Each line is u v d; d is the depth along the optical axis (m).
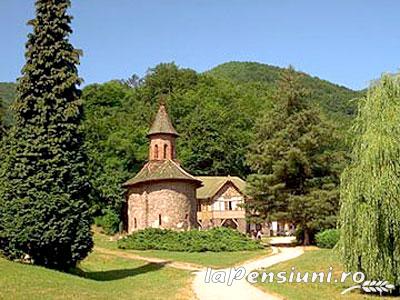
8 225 25.73
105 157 76.00
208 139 85.56
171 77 97.88
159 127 56.47
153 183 53.31
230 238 46.19
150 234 47.28
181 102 89.25
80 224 26.89
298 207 49.47
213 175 86.31
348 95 120.12
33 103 27.06
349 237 21.70
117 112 90.56
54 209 26.02
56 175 26.53
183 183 53.34
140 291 23.42
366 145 21.91
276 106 54.28
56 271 25.89
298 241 52.84
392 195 20.89
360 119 22.95
